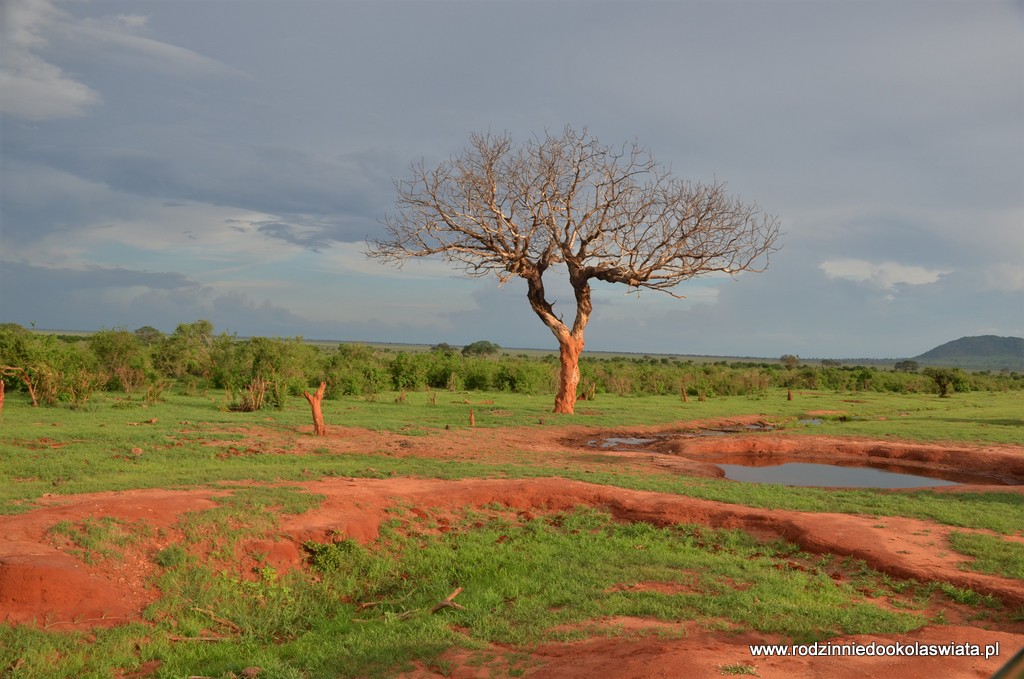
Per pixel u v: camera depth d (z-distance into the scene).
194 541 8.97
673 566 9.70
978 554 9.61
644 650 6.14
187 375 35.44
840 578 9.38
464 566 9.80
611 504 12.55
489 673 6.14
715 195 27.81
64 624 6.97
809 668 5.36
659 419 27.50
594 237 28.39
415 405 30.08
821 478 17.92
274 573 8.92
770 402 38.06
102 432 16.75
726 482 15.22
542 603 8.23
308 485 12.36
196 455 15.50
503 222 28.48
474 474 14.85
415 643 6.97
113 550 8.33
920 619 7.59
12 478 12.32
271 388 26.03
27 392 25.48
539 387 42.44
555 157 27.88
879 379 56.38
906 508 12.22
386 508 11.18
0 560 7.33
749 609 7.77
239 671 6.54
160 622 7.50
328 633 7.71
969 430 23.64
